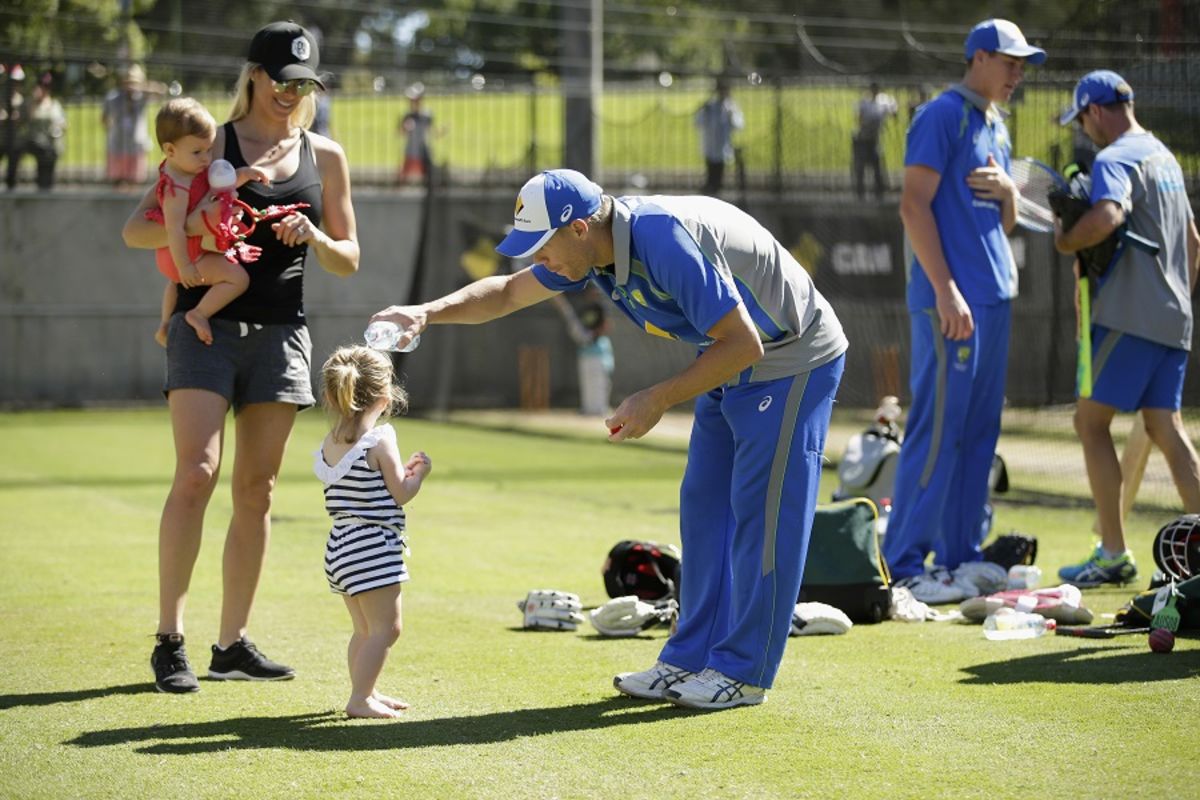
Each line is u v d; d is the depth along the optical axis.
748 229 15.80
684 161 71.94
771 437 16.19
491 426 57.75
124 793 13.48
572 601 21.31
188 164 17.55
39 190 64.19
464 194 65.75
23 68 63.97
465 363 65.38
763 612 16.41
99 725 15.88
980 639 20.36
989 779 13.59
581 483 40.47
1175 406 24.42
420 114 74.31
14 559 27.30
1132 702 16.39
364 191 68.06
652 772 14.00
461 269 64.25
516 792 13.41
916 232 23.94
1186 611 20.36
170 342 18.03
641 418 15.19
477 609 22.83
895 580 24.38
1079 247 23.67
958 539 24.88
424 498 37.16
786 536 16.33
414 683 17.84
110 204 64.44
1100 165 23.80
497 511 34.69
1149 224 23.92
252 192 17.89
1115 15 39.44
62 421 58.47
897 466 24.95
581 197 15.18
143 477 40.81
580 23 71.25
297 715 16.33
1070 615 21.14
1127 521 31.11
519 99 106.25
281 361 18.23
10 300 63.41
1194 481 24.22
